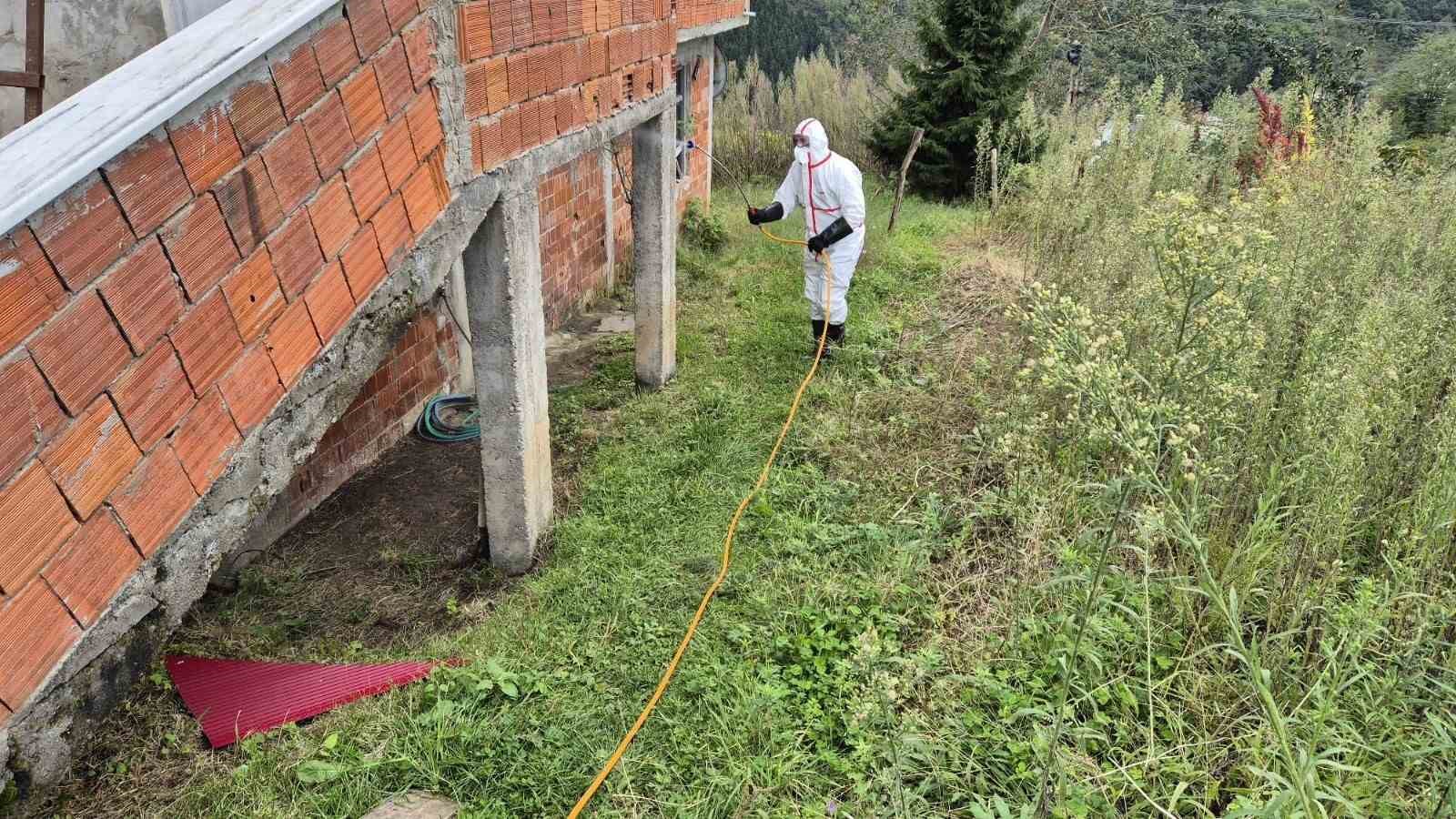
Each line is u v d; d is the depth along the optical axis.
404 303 3.58
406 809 3.22
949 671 3.76
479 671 3.86
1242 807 2.44
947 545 4.59
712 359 7.56
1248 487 4.29
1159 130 8.25
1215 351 4.07
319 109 2.91
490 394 4.58
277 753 3.49
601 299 9.75
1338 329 4.67
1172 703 3.49
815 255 7.25
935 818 3.06
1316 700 3.09
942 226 11.18
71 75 4.55
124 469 2.32
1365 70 28.73
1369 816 2.82
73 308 2.11
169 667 4.02
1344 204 6.14
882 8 28.88
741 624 4.18
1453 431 3.59
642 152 6.53
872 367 6.98
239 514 2.81
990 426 5.53
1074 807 2.91
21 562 2.05
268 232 2.74
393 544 5.16
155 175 2.30
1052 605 4.04
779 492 5.31
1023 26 13.94
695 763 3.45
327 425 3.20
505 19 4.09
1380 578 3.74
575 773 3.38
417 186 3.55
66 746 2.27
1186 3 31.73
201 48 2.45
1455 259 5.38
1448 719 3.08
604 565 4.75
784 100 16.59
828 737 3.51
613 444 6.18
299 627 4.41
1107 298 5.76
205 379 2.57
